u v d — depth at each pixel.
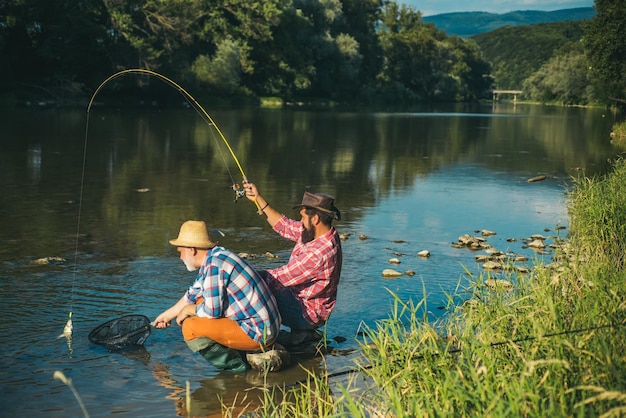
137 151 17.28
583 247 6.37
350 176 13.82
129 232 7.92
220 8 58.78
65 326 4.84
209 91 54.84
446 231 8.55
